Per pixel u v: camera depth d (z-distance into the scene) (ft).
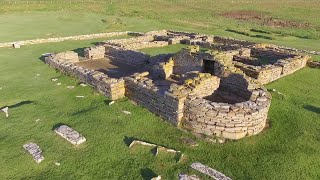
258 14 185.68
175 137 42.32
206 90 51.47
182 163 37.32
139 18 160.25
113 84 52.11
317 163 37.91
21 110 49.49
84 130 43.62
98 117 47.11
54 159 37.29
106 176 34.83
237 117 40.70
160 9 199.11
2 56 81.56
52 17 149.48
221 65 55.16
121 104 51.42
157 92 46.37
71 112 49.37
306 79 69.67
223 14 184.75
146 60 75.82
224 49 94.43
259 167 37.01
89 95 55.26
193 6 217.15
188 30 132.16
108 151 39.09
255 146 40.86
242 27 141.90
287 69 71.00
